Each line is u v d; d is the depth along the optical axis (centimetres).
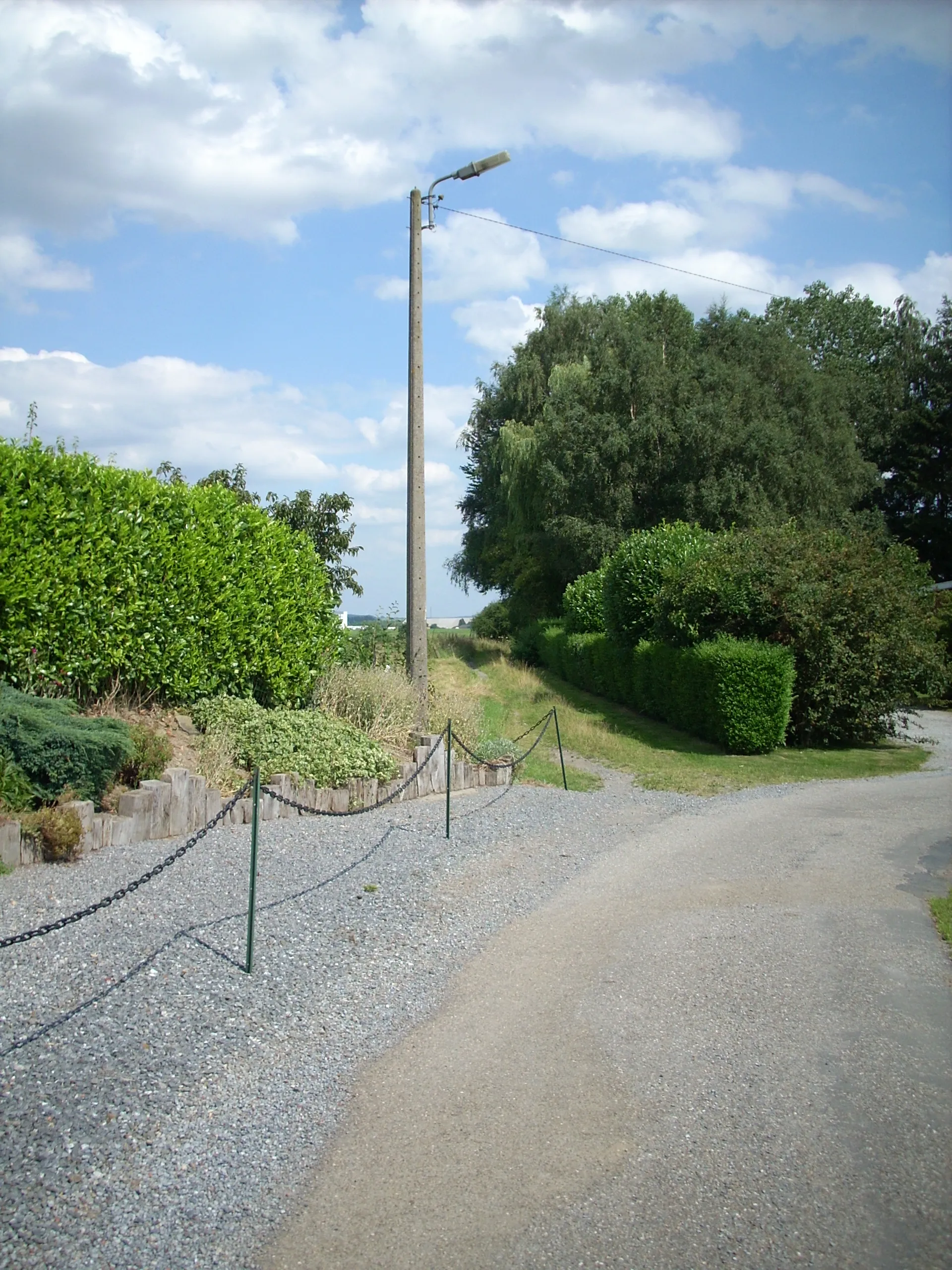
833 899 784
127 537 995
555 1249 335
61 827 690
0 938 544
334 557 1942
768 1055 494
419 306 1402
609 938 678
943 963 634
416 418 1395
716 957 639
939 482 4359
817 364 4819
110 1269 315
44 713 785
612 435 3180
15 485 878
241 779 953
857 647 1780
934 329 4672
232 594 1158
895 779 1505
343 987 561
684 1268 326
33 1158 363
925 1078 470
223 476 1898
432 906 725
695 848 977
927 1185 378
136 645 1016
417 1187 372
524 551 3944
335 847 855
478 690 2478
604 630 2738
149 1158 378
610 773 1529
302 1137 407
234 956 573
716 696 1755
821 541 1888
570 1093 450
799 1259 332
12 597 863
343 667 1405
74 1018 470
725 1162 393
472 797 1186
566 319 4228
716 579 1844
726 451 3152
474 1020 532
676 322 3862
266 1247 334
